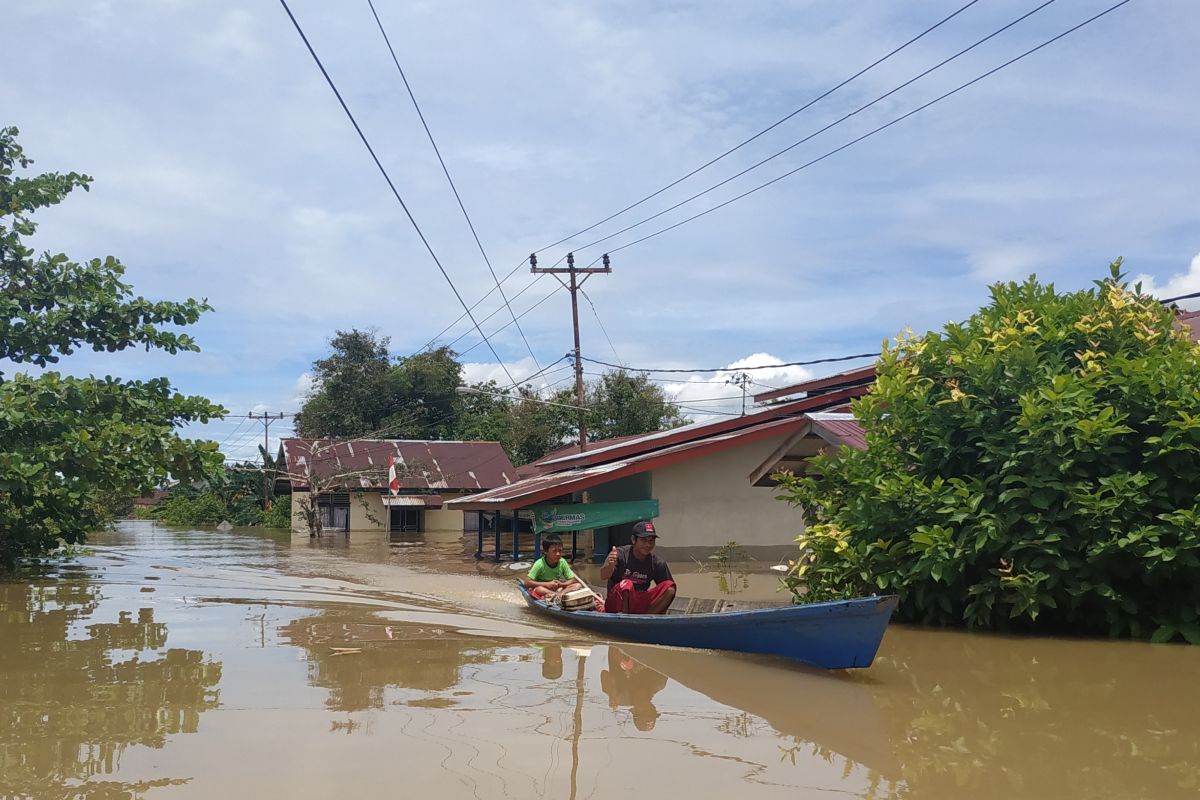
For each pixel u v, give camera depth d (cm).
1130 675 633
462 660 680
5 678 609
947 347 920
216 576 1355
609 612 851
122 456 1211
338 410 4294
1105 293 895
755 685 604
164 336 1398
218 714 515
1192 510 717
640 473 1703
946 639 771
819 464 944
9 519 1273
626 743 469
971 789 409
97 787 400
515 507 1562
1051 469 766
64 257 1351
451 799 387
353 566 1606
